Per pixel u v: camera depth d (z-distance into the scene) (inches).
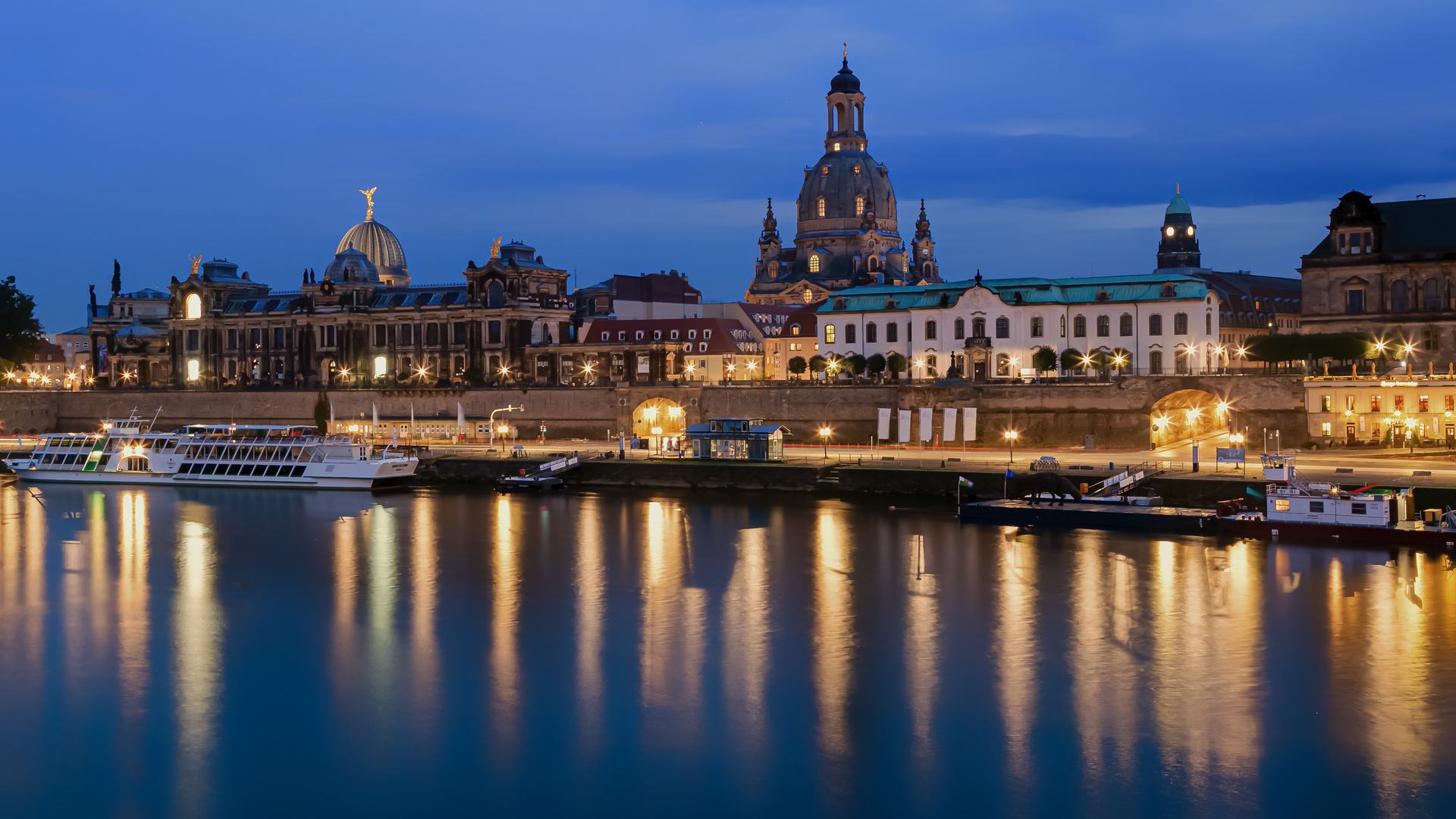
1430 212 5841.5
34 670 2600.9
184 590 3329.2
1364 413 5068.9
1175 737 2174.0
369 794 1996.8
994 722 2252.7
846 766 2078.0
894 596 3147.1
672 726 2253.9
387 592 3287.4
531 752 2151.8
